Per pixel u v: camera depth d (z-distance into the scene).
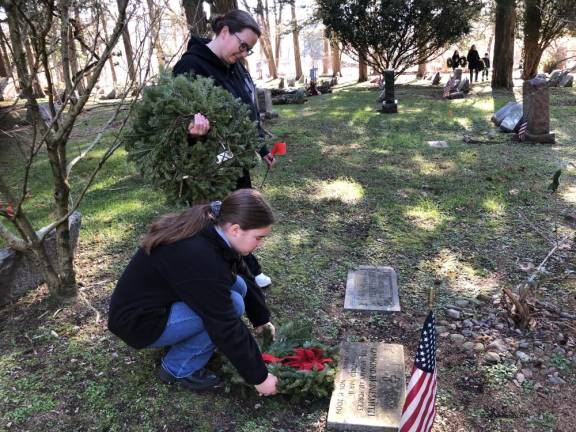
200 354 2.40
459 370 2.61
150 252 2.08
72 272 3.27
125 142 2.53
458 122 9.55
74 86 2.69
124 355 2.74
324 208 5.04
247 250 2.11
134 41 2.74
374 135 8.61
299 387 2.35
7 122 7.13
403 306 3.24
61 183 2.97
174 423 2.28
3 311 3.18
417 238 4.25
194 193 2.52
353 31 17.84
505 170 6.07
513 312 2.99
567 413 2.30
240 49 2.80
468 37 22.41
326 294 3.40
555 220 4.49
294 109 12.70
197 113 2.39
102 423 2.28
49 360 2.72
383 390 2.38
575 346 2.76
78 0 2.82
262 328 2.71
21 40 2.54
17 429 2.25
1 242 4.27
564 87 14.36
